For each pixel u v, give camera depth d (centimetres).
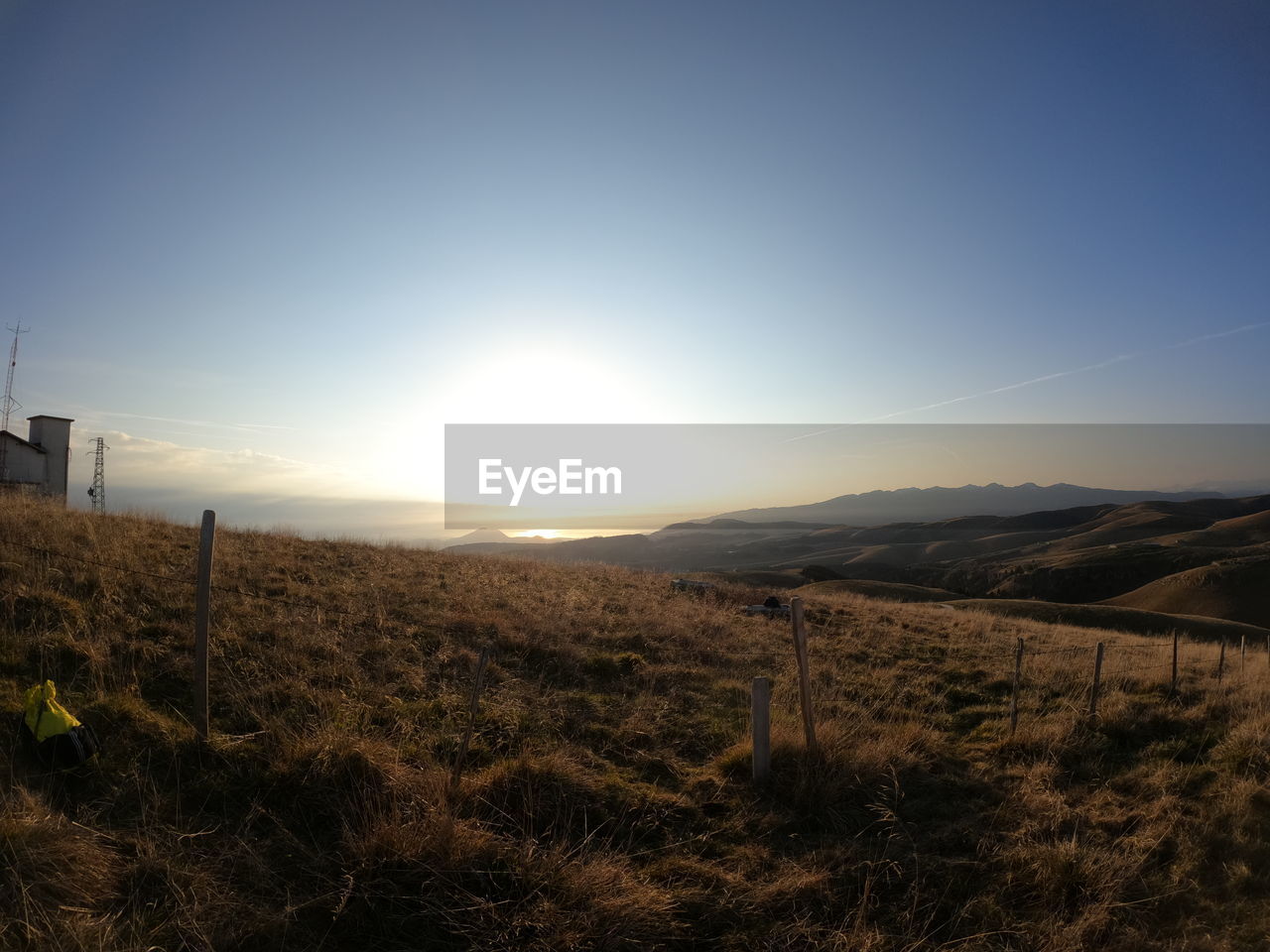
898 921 522
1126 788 805
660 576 2422
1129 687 1241
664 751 775
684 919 507
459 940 460
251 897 457
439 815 541
